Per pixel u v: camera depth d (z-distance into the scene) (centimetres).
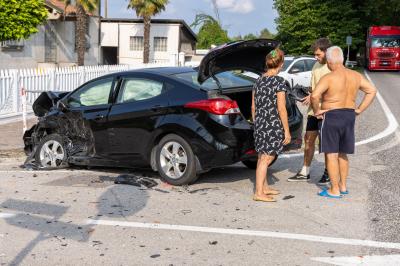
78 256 470
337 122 631
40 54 2831
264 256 468
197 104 680
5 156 908
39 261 459
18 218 575
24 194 671
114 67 1903
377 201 635
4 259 464
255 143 638
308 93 753
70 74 1579
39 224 556
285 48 5000
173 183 710
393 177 758
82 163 797
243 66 724
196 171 695
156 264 452
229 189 697
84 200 644
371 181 735
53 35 2975
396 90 2281
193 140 681
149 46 3775
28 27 1831
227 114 672
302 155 927
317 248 486
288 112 736
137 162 746
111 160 767
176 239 511
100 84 793
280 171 809
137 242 504
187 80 718
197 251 481
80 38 2914
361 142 1055
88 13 3038
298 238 511
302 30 4797
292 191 686
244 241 504
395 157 903
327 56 638
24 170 817
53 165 824
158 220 568
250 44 674
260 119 623
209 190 691
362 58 4781
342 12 4631
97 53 3597
